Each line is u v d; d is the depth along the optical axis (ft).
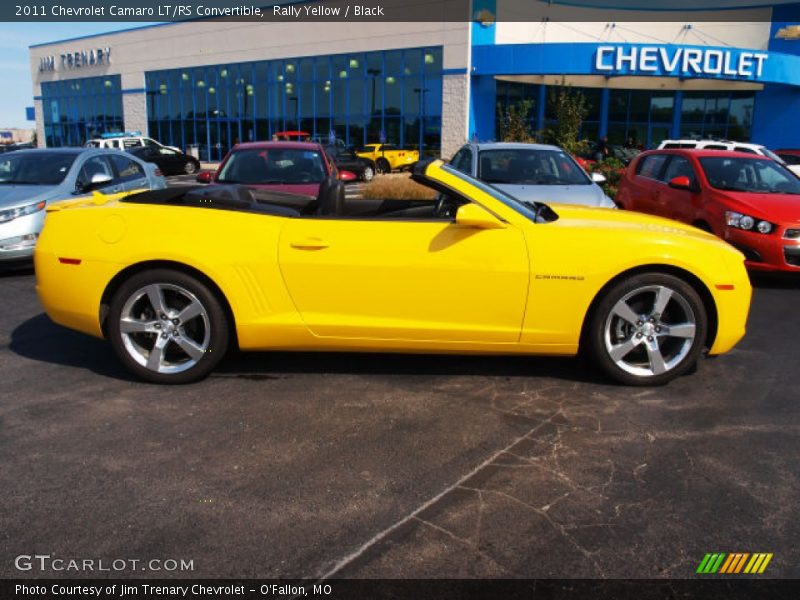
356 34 96.32
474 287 13.76
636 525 9.38
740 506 9.89
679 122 100.42
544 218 14.79
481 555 8.69
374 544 8.89
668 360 14.43
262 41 106.32
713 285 14.06
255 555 8.64
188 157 98.22
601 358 14.30
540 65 81.92
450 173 14.74
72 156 28.96
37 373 15.10
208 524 9.30
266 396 13.79
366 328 13.94
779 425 12.69
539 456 11.34
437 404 13.47
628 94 99.50
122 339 14.19
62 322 14.64
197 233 13.76
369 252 13.69
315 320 13.97
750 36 96.58
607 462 11.16
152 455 11.24
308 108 103.81
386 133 96.48
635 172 33.96
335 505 9.79
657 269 14.06
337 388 14.25
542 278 13.73
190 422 12.53
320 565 8.47
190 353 14.17
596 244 13.79
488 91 90.27
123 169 31.73
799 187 27.55
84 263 13.99
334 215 15.46
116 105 128.57
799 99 91.04
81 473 10.62
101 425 12.36
